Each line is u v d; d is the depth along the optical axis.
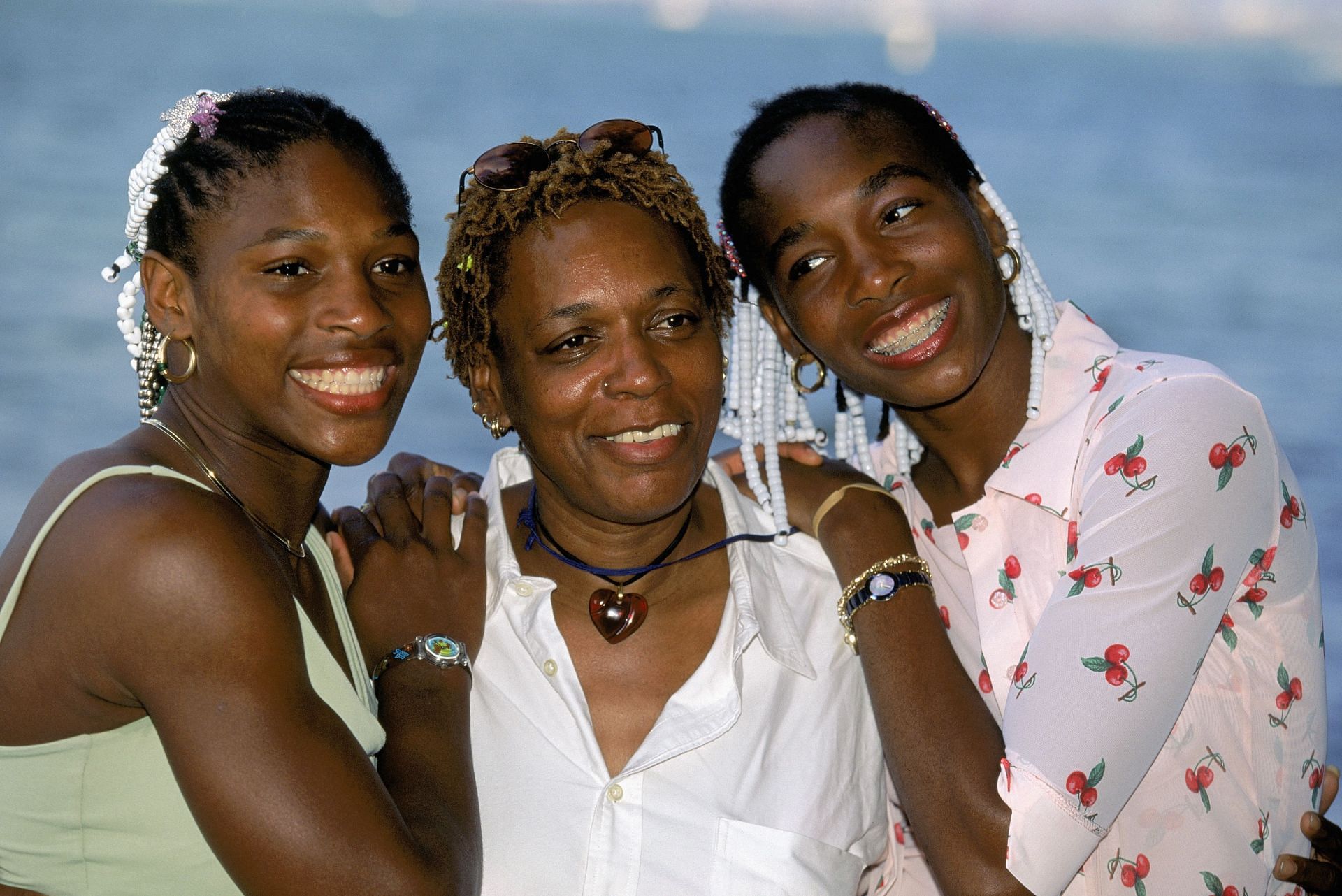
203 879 2.04
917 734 2.38
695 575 2.53
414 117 27.03
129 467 2.01
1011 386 2.69
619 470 2.32
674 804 2.33
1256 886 2.46
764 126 2.68
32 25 41.91
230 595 1.94
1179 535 2.34
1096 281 15.64
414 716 2.31
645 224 2.30
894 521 2.58
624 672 2.46
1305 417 10.12
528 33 67.94
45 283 13.12
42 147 20.52
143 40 40.41
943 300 2.56
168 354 2.22
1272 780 2.48
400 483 2.71
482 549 2.55
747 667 2.44
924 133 2.61
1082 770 2.26
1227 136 30.23
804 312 2.64
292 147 2.08
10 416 9.66
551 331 2.27
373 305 2.11
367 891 1.96
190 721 1.93
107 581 1.91
